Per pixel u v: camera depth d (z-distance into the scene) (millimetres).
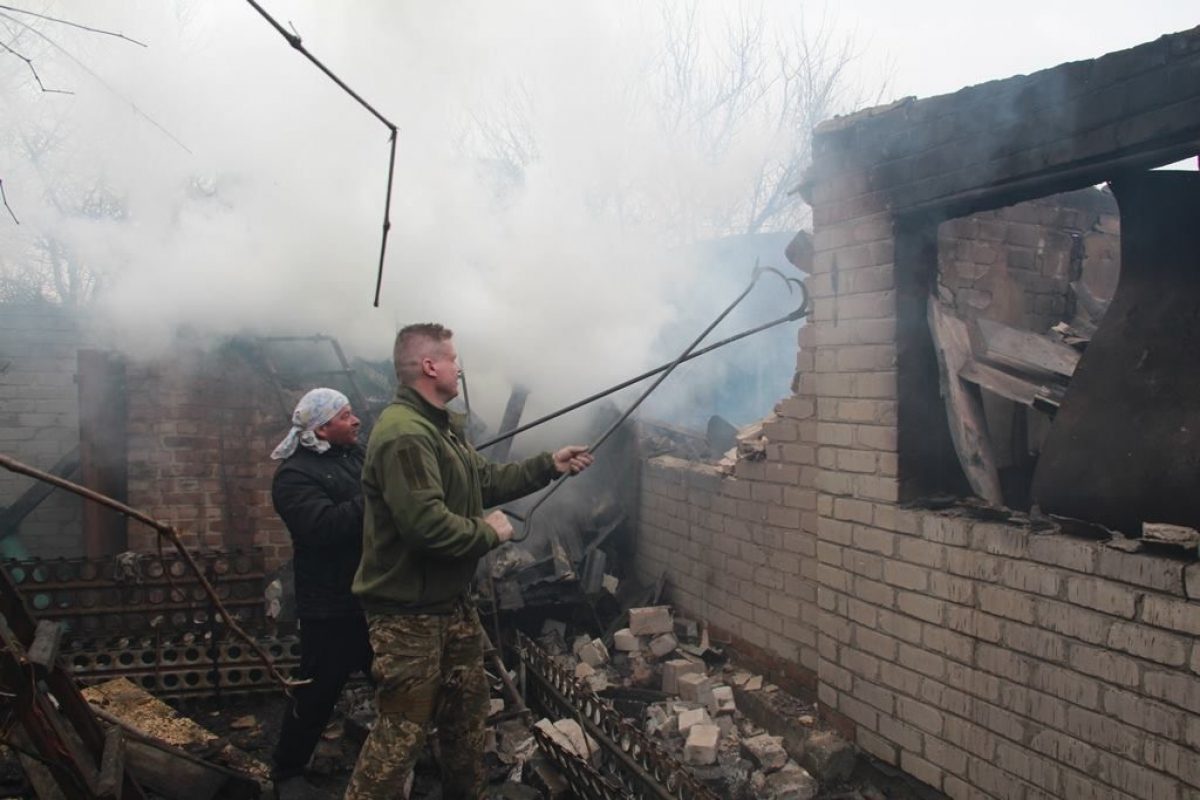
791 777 3545
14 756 3252
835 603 3799
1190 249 2869
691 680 4316
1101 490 2916
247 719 4004
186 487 5891
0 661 2115
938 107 3242
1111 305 3098
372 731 2512
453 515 2387
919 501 3484
